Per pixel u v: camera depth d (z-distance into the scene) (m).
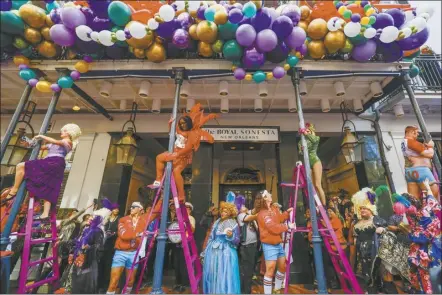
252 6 3.24
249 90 5.20
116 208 5.07
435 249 3.17
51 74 4.09
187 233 3.62
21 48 3.66
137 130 6.16
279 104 5.94
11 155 4.97
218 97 5.36
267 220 3.54
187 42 3.59
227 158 8.51
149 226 3.95
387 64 4.03
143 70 3.96
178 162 3.47
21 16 3.39
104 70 3.96
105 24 3.56
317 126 6.14
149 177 7.55
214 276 3.23
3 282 2.68
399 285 3.79
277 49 3.58
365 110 5.66
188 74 4.01
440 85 5.88
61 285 3.76
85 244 3.84
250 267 3.98
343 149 5.32
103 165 5.90
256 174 8.54
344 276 3.44
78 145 6.05
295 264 4.91
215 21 3.38
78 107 5.45
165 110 6.15
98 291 4.37
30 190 3.19
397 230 3.86
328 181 7.80
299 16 3.55
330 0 3.62
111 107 5.96
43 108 6.05
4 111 6.16
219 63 3.94
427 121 6.14
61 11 3.37
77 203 5.56
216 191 8.04
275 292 3.77
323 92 5.30
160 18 3.42
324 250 4.85
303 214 5.27
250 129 5.66
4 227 2.93
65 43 3.54
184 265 4.68
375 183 5.57
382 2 6.42
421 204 3.49
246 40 3.41
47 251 4.38
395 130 6.10
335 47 3.67
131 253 3.84
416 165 3.74
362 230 4.06
